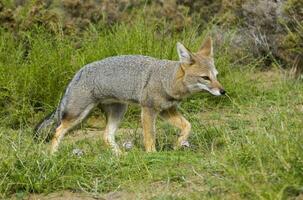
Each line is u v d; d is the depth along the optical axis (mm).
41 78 16547
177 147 12930
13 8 20062
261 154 10547
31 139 12773
